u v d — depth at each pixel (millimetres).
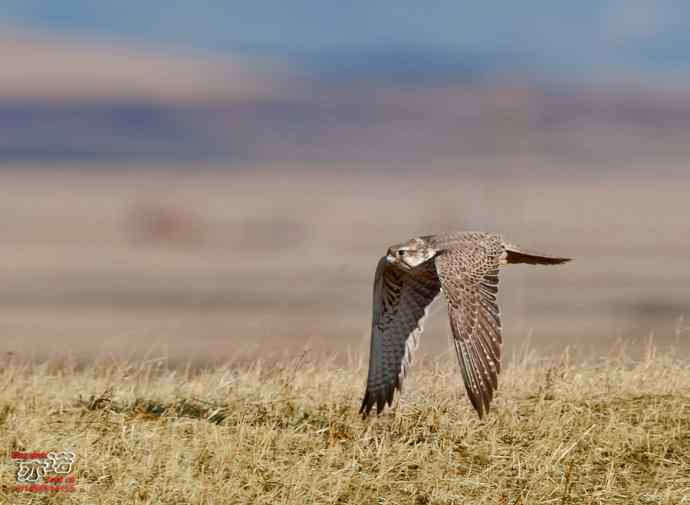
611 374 23812
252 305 95438
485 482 19922
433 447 20766
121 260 154000
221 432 21156
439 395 22891
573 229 182250
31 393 23266
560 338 57969
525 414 22281
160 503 18938
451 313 19328
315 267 133125
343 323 67062
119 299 103750
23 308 96438
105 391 23078
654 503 19531
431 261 21078
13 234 191875
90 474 19750
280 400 22766
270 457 20375
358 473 19875
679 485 20000
